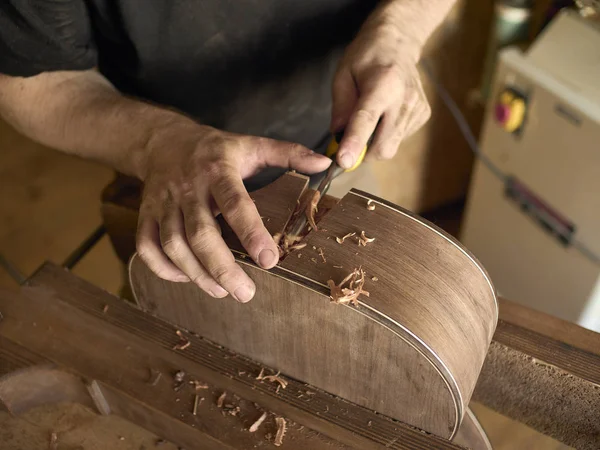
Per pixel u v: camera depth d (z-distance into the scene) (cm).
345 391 71
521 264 165
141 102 88
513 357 75
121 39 95
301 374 74
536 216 150
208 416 71
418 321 60
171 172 74
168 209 70
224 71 102
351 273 63
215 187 69
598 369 72
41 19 81
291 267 64
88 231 212
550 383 74
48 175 231
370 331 62
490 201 164
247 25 98
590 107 122
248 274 66
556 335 76
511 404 83
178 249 67
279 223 68
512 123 140
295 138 116
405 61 88
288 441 68
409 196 193
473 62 166
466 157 191
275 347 73
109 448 74
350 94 89
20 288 85
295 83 108
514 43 143
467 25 157
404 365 63
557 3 135
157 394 73
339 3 101
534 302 167
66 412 78
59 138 91
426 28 99
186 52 98
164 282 76
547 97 130
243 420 71
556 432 82
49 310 82
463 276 66
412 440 67
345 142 76
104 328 80
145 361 76
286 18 99
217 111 108
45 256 205
